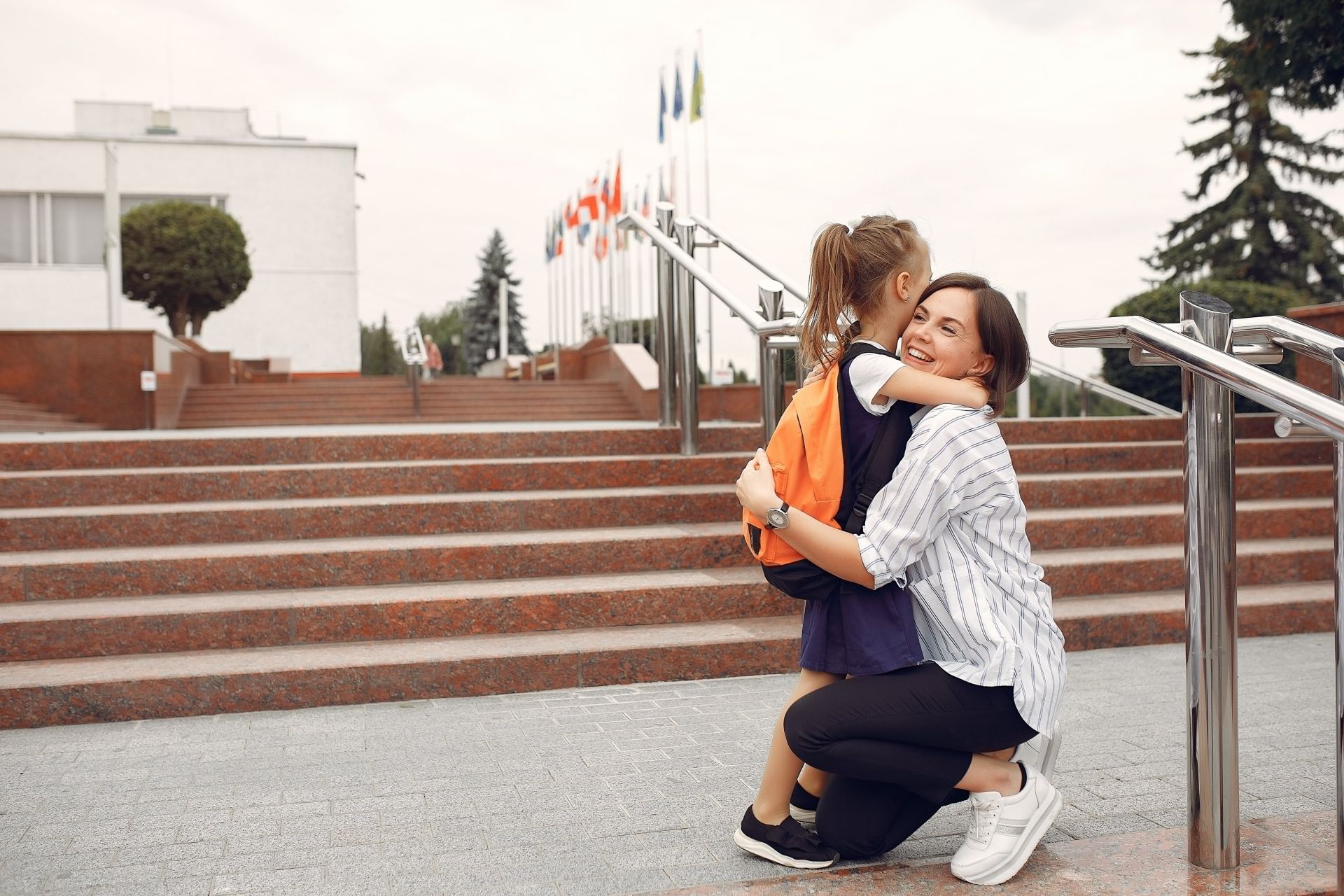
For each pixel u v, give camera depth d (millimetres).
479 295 67688
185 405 14820
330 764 3135
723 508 5508
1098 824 2570
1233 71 11281
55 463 5695
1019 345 2189
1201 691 2193
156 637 4078
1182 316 2219
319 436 6000
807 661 2258
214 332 25766
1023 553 2227
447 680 3938
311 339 26141
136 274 20172
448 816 2678
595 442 6395
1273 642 4750
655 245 6426
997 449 2152
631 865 2348
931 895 2102
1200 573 2182
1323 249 25531
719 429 6508
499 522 5234
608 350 17453
